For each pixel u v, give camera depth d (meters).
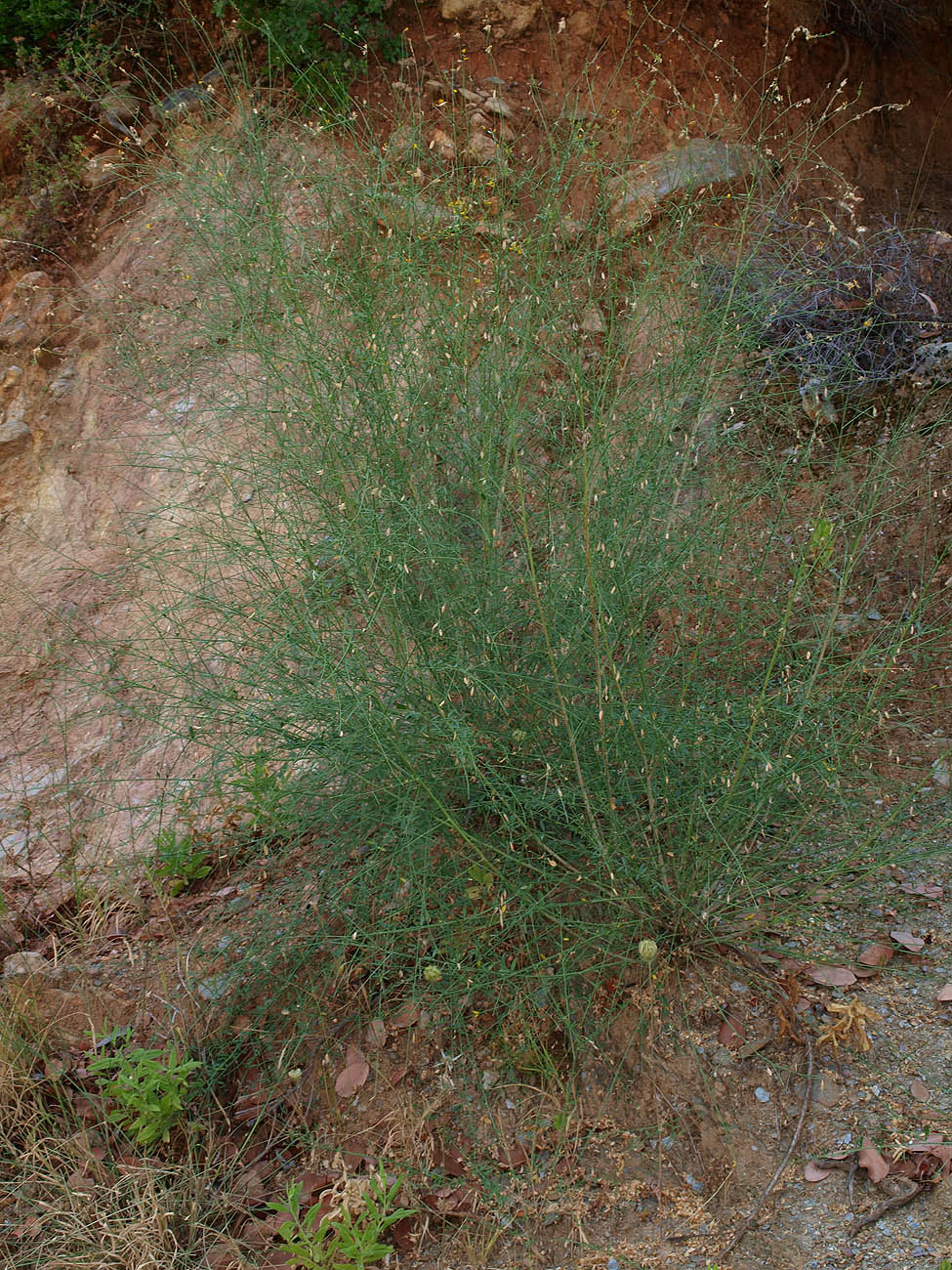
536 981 2.68
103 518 4.79
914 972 2.69
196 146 3.88
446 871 2.78
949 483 3.93
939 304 4.39
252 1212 2.45
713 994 2.65
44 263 5.49
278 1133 2.62
